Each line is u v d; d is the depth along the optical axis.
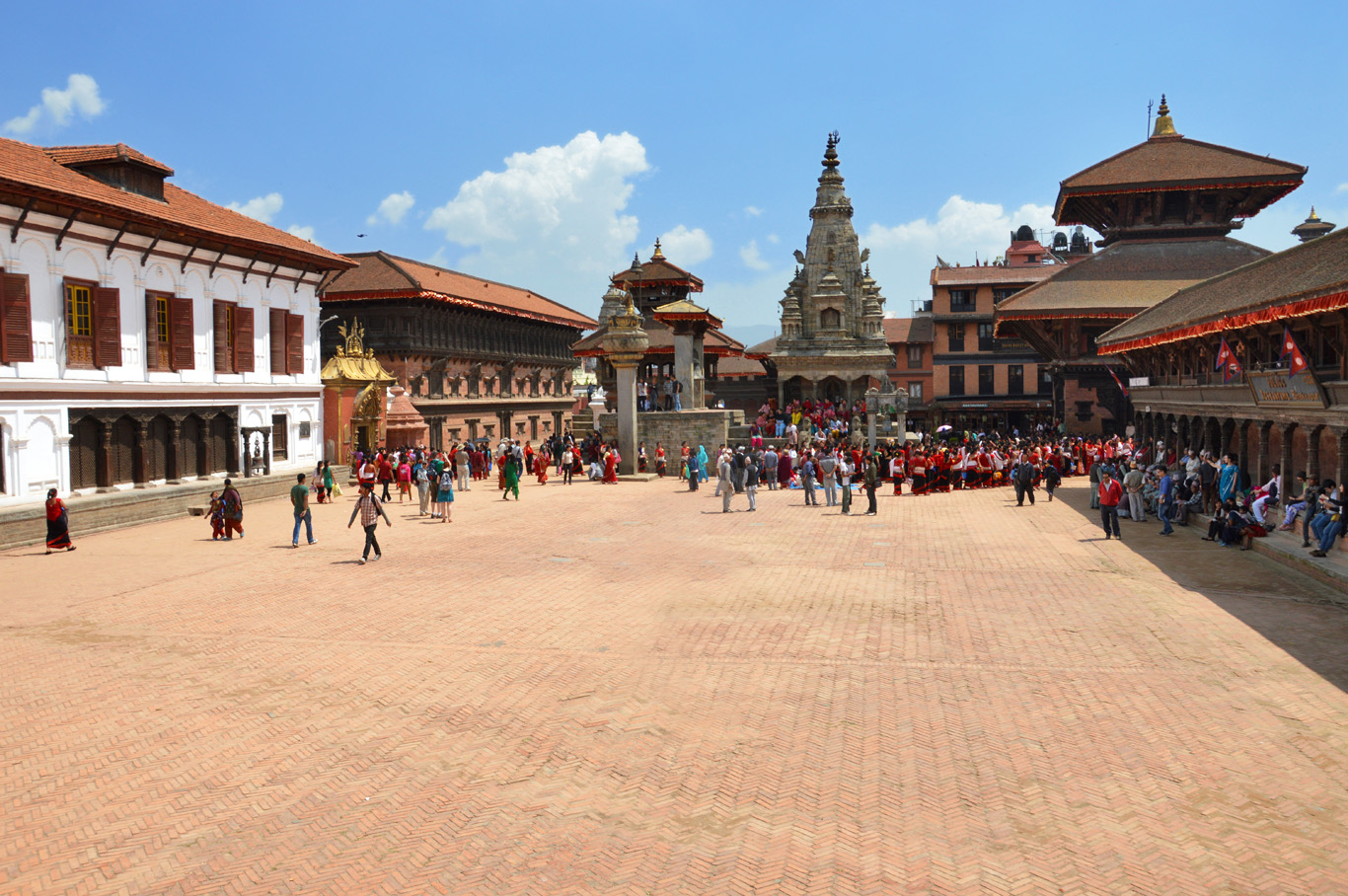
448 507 32.03
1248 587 19.17
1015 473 34.19
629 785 10.06
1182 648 14.90
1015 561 22.64
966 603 18.31
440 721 11.98
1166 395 37.72
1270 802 9.48
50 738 11.46
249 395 37.44
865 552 24.27
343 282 61.38
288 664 14.41
